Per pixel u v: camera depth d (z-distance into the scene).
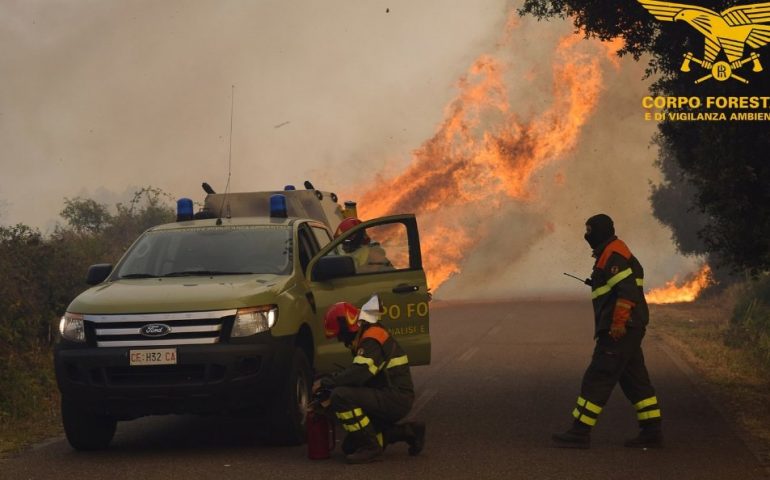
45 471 7.41
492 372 12.80
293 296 8.54
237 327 7.85
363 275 9.52
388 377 7.45
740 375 12.18
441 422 9.23
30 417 10.09
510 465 7.26
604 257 7.89
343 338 7.52
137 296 8.07
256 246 9.28
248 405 7.86
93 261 15.24
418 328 9.55
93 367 7.73
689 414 9.45
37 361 11.88
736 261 10.47
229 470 7.23
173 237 9.50
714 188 9.88
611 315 7.84
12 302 12.27
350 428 7.35
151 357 7.70
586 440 7.89
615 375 7.85
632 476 6.84
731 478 6.76
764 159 9.70
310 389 8.61
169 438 8.88
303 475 7.00
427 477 6.89
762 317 16.59
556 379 12.02
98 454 8.12
